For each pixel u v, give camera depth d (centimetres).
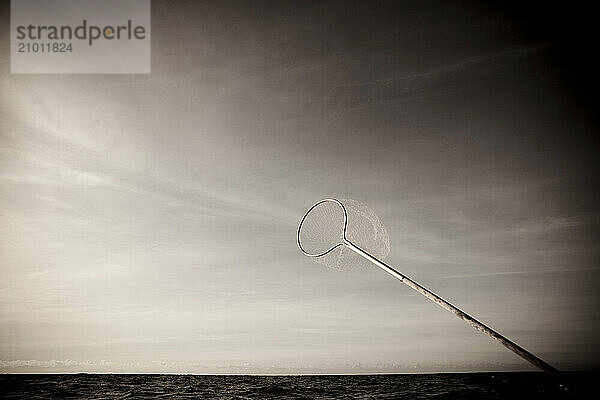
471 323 413
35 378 1577
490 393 1157
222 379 1585
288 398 1127
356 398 1109
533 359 402
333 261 462
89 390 1294
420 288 430
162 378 1599
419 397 1112
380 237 458
